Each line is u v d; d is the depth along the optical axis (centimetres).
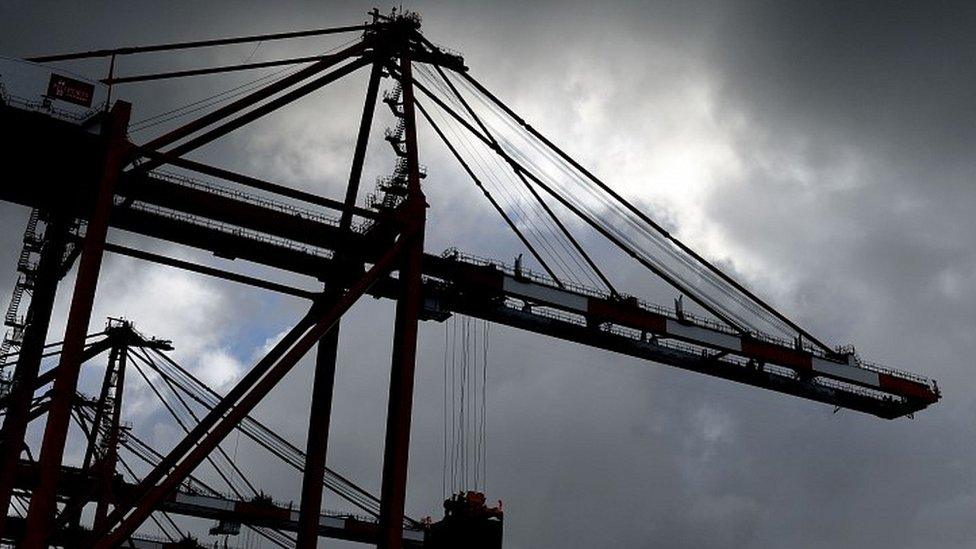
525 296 4800
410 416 3762
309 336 3672
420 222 4109
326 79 4566
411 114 4581
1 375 5025
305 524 4131
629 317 5034
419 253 4053
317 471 4216
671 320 5169
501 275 4762
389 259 3981
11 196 4097
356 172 4738
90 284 3488
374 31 4891
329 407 4359
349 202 4712
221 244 4347
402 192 5031
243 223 4200
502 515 4144
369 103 4747
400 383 3812
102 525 3888
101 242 3584
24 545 3075
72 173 3978
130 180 3966
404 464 3684
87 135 3825
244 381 4203
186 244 4381
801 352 5503
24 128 3750
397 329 3953
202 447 3316
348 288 4519
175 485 3266
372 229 4391
